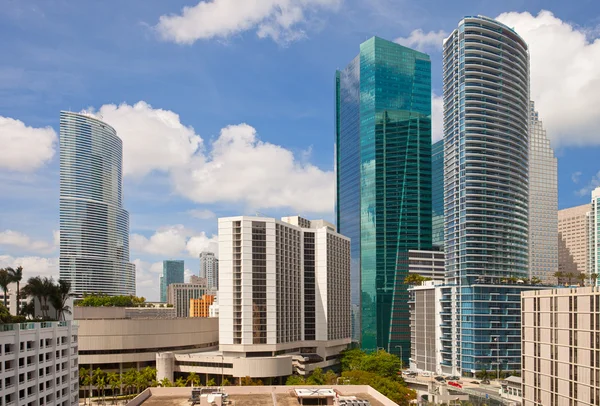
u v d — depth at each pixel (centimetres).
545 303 16162
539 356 16400
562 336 15300
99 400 19762
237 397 11388
